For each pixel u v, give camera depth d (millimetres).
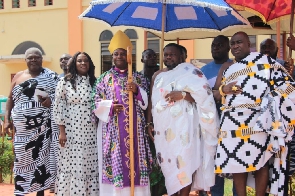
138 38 13789
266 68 3879
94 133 4543
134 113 4320
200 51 12945
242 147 3820
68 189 4480
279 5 4902
